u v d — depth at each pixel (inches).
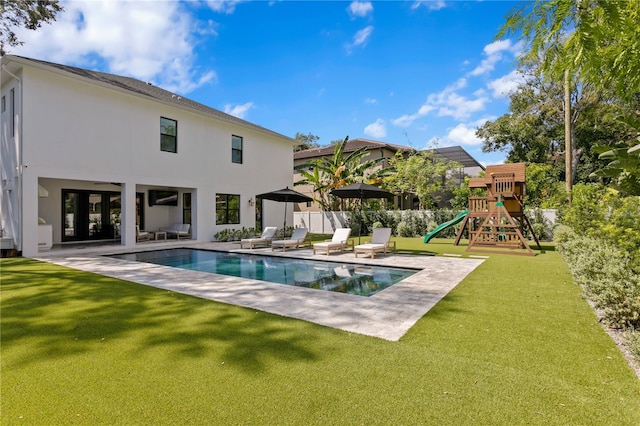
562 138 1002.1
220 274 357.4
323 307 225.0
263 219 841.5
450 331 178.1
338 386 124.1
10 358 148.3
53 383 127.3
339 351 153.9
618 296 176.4
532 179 860.6
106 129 544.7
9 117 504.1
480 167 1211.9
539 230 672.4
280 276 370.9
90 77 536.4
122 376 132.3
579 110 882.8
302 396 117.8
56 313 211.3
